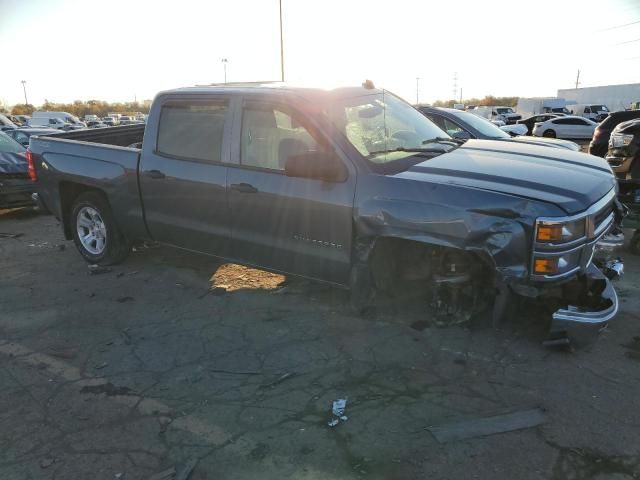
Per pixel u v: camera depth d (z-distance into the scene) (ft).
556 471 8.49
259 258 14.84
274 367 11.94
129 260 19.90
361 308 13.61
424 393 10.75
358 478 8.41
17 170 27.37
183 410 10.38
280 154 13.78
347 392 10.86
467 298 12.83
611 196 12.35
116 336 13.69
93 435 9.68
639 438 9.26
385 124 14.75
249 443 9.34
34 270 19.24
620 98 154.92
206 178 15.07
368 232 12.35
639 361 11.82
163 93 16.37
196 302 15.76
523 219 10.75
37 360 12.51
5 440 9.59
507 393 10.68
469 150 14.42
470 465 8.65
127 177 17.11
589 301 12.03
